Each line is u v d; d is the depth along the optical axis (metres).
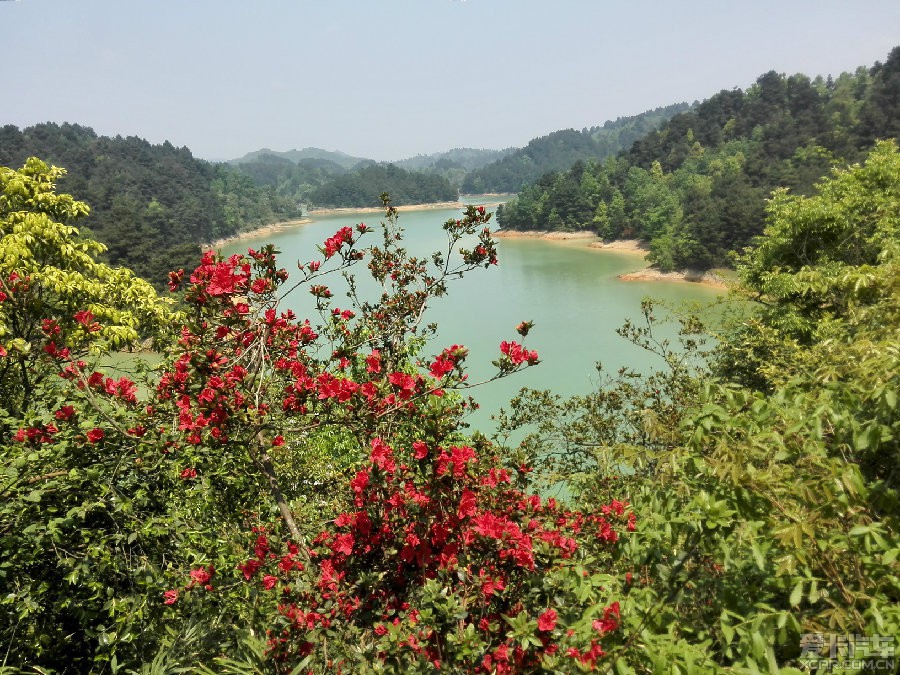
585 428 10.79
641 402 10.84
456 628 2.83
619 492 5.93
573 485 7.31
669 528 2.68
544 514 3.98
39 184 10.34
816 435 2.52
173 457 4.38
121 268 11.49
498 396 29.88
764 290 16.97
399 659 2.79
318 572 3.73
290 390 4.63
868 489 2.56
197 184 176.25
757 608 2.49
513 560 3.21
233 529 5.18
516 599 3.11
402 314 6.23
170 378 4.07
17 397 6.52
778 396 2.92
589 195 122.75
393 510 3.54
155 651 4.32
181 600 4.34
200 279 4.17
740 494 2.58
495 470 3.90
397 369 6.15
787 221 17.77
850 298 4.94
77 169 152.00
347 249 5.21
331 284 57.09
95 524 4.34
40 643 4.07
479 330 46.91
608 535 3.76
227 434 3.97
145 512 4.52
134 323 10.49
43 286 9.09
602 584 2.86
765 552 2.45
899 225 15.34
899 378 2.62
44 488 3.90
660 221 92.19
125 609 3.95
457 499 3.41
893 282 4.07
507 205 146.88
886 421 2.64
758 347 13.68
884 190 16.88
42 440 4.15
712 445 2.89
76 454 4.11
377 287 54.84
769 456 2.71
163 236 109.31
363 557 3.57
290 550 4.08
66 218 11.00
